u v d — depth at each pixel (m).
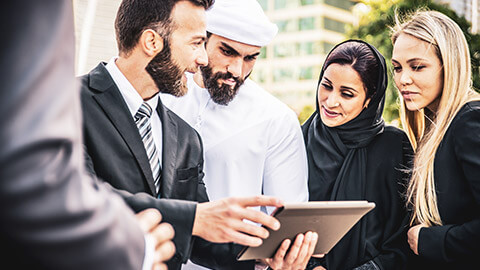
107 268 0.48
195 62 1.54
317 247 1.50
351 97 2.08
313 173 2.27
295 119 2.32
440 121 1.99
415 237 1.98
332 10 38.81
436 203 1.98
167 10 1.47
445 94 1.99
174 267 1.43
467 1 7.74
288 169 2.25
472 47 6.38
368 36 8.88
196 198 1.67
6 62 0.44
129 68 1.52
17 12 0.46
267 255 1.43
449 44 1.99
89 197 0.47
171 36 1.48
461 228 1.87
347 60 2.08
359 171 2.16
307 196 2.24
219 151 2.25
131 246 0.51
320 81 2.25
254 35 2.08
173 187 1.57
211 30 2.08
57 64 0.46
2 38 0.45
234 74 2.12
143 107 1.56
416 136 2.23
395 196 2.13
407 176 2.17
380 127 2.20
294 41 38.97
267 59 39.66
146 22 1.46
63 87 0.46
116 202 0.54
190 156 1.66
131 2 1.49
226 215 1.23
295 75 38.56
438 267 1.97
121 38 1.51
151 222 0.77
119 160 1.46
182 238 1.26
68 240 0.44
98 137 1.45
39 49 0.46
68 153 0.46
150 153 1.55
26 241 0.43
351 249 2.09
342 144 2.20
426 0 7.84
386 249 2.08
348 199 2.14
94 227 0.46
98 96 1.48
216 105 2.28
